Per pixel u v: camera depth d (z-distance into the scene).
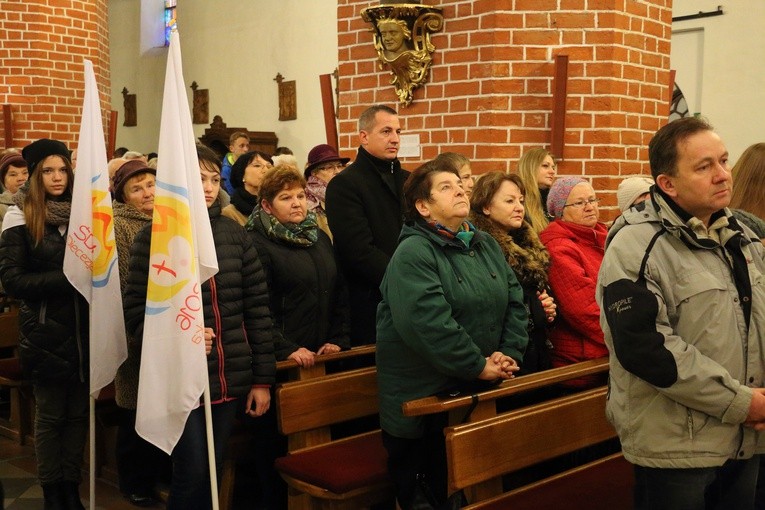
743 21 8.33
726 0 8.41
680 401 2.18
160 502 4.02
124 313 3.07
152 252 2.85
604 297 2.29
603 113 4.70
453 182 2.95
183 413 2.82
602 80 4.69
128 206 3.78
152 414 2.84
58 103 9.31
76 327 3.69
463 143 4.80
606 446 3.60
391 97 5.08
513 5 4.64
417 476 3.00
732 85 8.45
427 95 4.93
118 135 15.63
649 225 2.28
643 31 4.84
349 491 3.02
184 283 2.83
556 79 4.62
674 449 2.21
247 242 3.18
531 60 4.68
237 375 3.03
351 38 5.22
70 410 3.78
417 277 2.87
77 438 3.79
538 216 4.13
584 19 4.66
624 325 2.20
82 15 9.41
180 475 2.94
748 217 3.32
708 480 2.29
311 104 10.96
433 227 2.98
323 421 3.36
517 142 4.72
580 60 4.68
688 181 2.21
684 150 2.21
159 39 14.12
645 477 2.36
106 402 4.13
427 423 2.95
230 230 3.13
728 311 2.21
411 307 2.83
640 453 2.27
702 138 2.20
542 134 4.75
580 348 3.45
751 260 2.29
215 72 12.75
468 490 2.87
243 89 12.20
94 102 3.38
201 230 2.90
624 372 2.30
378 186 3.95
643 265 2.22
